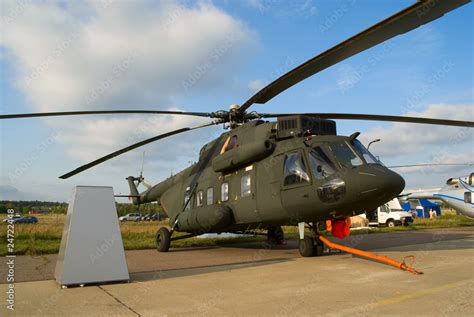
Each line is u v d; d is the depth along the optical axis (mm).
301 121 10117
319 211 9102
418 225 27719
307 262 8656
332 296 5199
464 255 9539
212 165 12500
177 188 14945
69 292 5801
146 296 5438
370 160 9156
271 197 9969
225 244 15453
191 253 11914
